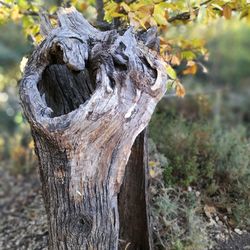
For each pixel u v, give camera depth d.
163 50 2.26
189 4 2.10
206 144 3.05
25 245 2.88
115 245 1.73
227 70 5.52
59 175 1.60
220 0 2.10
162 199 2.42
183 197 2.66
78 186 1.59
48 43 1.66
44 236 2.92
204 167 2.91
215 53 5.28
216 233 2.52
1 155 5.29
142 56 1.68
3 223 3.29
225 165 2.93
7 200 3.76
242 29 5.50
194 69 2.73
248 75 5.71
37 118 1.51
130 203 2.19
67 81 1.81
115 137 1.57
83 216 1.62
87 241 1.64
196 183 2.81
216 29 4.78
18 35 6.44
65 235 1.66
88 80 1.79
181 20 2.45
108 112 1.50
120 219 2.21
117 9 2.21
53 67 1.79
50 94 1.78
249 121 5.48
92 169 1.58
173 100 3.79
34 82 1.62
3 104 6.66
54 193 1.65
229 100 5.41
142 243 2.25
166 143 2.97
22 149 4.43
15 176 4.34
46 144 1.57
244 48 5.65
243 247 2.45
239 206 2.61
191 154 2.93
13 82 6.51
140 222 2.22
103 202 1.64
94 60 1.64
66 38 1.64
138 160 2.11
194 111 3.98
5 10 2.60
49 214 1.71
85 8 2.95
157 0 2.09
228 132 3.50
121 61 1.58
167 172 2.67
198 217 2.45
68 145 1.51
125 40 1.65
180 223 2.47
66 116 1.50
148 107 1.61
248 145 3.05
